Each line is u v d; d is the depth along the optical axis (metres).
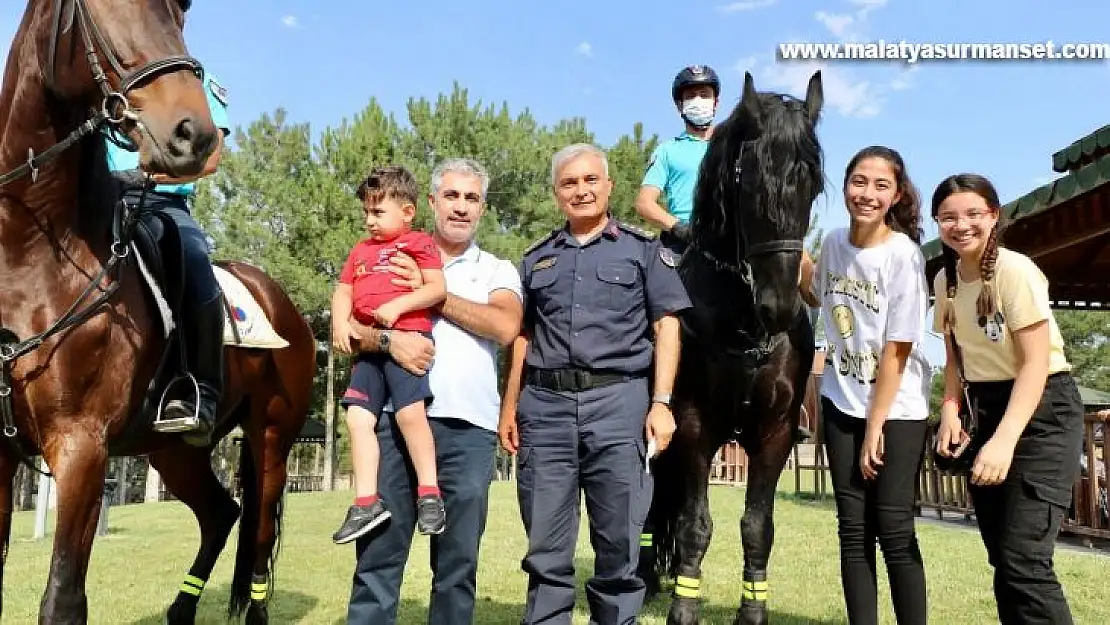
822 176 3.35
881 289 3.16
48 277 2.62
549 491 2.97
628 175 22.98
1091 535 7.59
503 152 23.95
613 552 2.90
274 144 23.44
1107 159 6.02
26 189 2.58
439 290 2.85
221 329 3.44
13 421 2.60
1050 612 2.73
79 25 2.48
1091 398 15.15
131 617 4.72
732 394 3.65
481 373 2.91
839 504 3.23
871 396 3.15
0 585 2.65
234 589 4.30
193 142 2.38
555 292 3.06
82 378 2.63
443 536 2.84
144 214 3.22
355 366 2.90
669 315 3.02
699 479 3.68
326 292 20.33
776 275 3.25
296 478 27.95
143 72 2.40
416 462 2.74
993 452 2.68
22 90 2.60
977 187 2.84
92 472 2.64
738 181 3.45
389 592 2.81
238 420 4.39
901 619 3.05
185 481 4.30
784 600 4.98
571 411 2.97
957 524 9.89
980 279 2.94
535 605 2.93
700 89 4.59
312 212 21.31
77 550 2.57
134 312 2.85
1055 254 9.02
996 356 2.89
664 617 4.46
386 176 2.96
